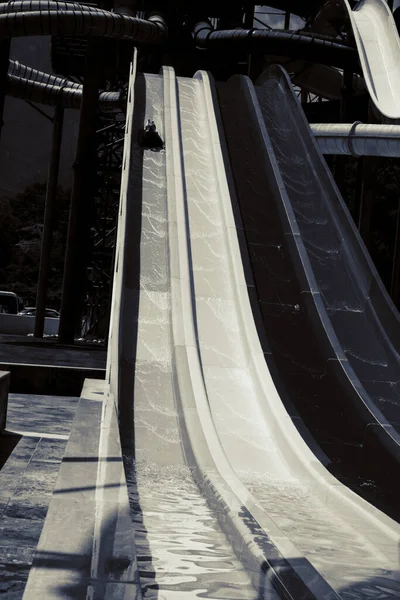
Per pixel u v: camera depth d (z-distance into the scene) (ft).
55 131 133.39
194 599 13.38
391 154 75.36
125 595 9.59
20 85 129.90
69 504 14.25
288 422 35.09
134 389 37.68
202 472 26.94
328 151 79.97
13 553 15.52
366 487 31.81
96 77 99.45
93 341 141.28
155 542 18.13
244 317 45.11
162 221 54.65
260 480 29.63
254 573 14.94
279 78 83.46
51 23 91.04
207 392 38.27
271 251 54.65
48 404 43.14
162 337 42.80
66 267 98.78
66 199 294.87
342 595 15.35
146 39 97.96
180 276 47.70
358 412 38.19
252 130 71.92
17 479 23.04
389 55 94.07
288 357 44.16
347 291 51.75
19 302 185.16
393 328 47.55
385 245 140.87
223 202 57.11
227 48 108.58
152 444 32.83
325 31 124.67
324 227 58.29
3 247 284.82
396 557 18.94
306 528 22.12
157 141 64.85
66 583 9.86
